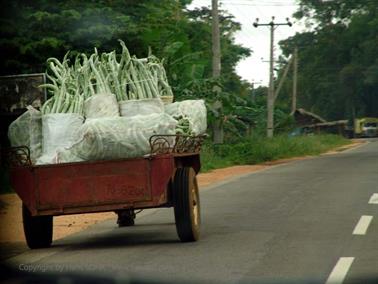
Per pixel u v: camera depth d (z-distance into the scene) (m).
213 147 35.62
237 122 39.53
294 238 11.99
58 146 11.49
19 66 24.81
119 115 11.74
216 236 12.45
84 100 11.81
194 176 12.02
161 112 11.80
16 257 11.09
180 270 9.57
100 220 15.83
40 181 11.21
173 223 14.65
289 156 42.62
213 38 35.47
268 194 19.20
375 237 11.94
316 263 9.93
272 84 52.34
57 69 12.32
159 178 11.08
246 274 9.29
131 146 10.97
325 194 18.55
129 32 26.52
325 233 12.41
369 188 19.83
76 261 10.50
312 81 95.88
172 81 29.47
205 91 31.94
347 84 91.81
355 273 9.28
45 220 11.91
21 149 11.23
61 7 25.92
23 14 25.00
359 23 91.50
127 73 11.98
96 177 11.14
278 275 9.20
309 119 83.44
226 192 20.34
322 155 44.50
